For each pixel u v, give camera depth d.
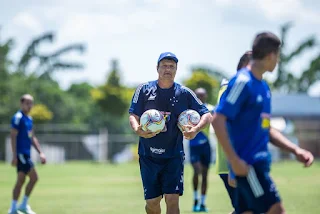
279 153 103.25
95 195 42.00
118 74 125.25
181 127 20.98
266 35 15.12
